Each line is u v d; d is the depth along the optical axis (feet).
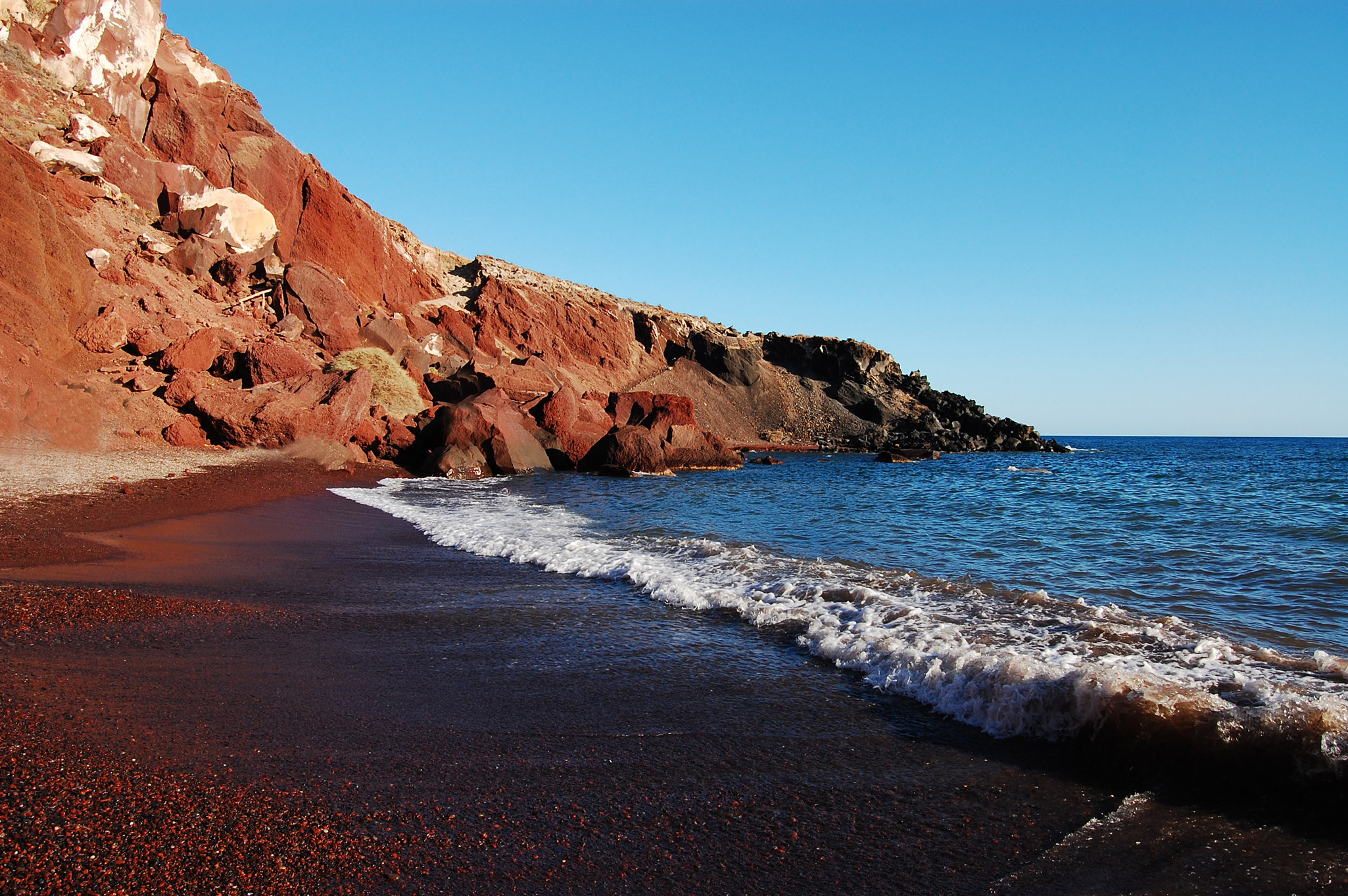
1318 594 29.12
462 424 102.78
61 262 98.63
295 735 14.96
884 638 21.43
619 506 63.62
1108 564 35.76
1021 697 15.85
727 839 11.62
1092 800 12.84
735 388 247.50
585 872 10.62
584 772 13.75
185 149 150.61
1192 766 13.30
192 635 21.57
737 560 34.50
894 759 14.51
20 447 68.95
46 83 135.13
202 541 38.58
